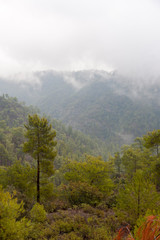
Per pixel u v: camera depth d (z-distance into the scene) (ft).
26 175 47.03
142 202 28.30
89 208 39.37
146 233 9.10
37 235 24.06
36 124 44.19
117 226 28.86
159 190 44.24
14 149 255.91
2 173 50.16
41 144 45.55
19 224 15.83
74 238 23.95
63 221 30.89
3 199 16.20
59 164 230.48
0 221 14.47
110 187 59.67
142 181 29.71
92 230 26.96
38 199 45.65
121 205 30.68
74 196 47.80
